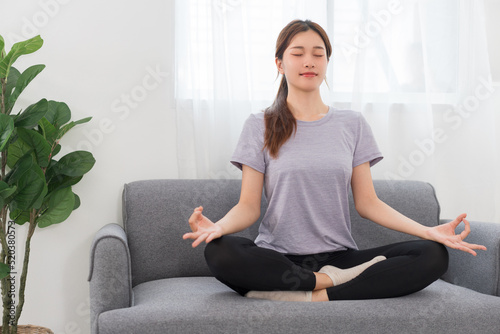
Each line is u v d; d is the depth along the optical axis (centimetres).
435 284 170
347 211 176
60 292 208
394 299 146
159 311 139
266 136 175
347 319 138
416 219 204
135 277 191
